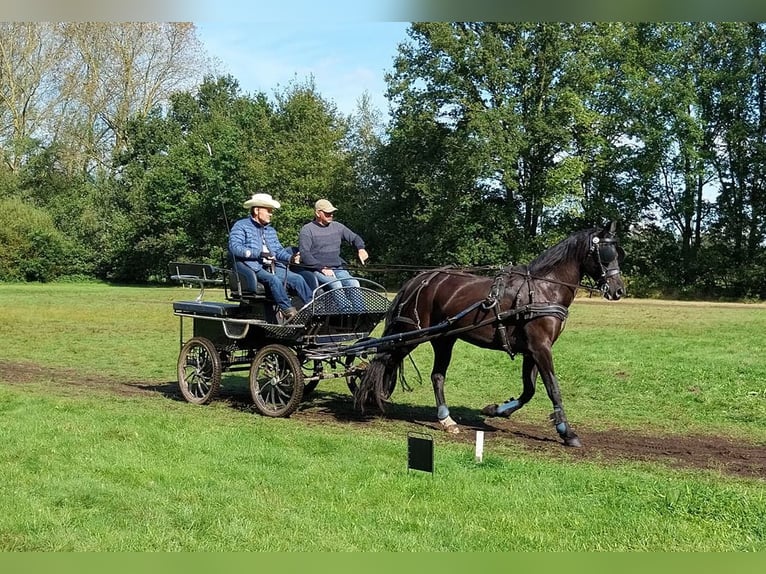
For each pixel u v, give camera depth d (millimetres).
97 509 5840
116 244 49844
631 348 15773
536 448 8297
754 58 40750
